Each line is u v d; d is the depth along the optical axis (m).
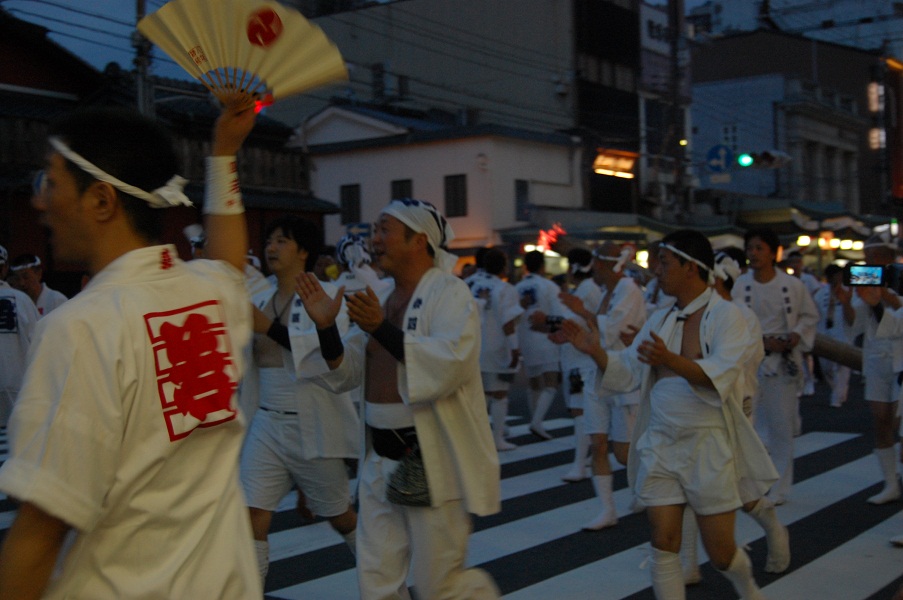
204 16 2.36
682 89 40.50
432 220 4.06
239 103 2.52
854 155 53.03
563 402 14.36
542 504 7.63
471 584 3.89
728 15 53.91
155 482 2.05
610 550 6.27
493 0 36.56
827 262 34.69
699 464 4.38
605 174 34.75
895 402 7.37
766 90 47.38
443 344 3.72
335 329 3.91
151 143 2.13
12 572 1.86
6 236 17.55
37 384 1.91
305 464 4.81
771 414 7.46
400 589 3.89
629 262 7.36
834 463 9.26
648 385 4.71
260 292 5.32
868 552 6.14
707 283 4.71
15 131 18.30
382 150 32.12
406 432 3.84
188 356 2.12
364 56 39.22
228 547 2.17
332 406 4.81
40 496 1.84
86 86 21.19
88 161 2.05
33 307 8.59
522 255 29.00
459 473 3.79
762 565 5.89
